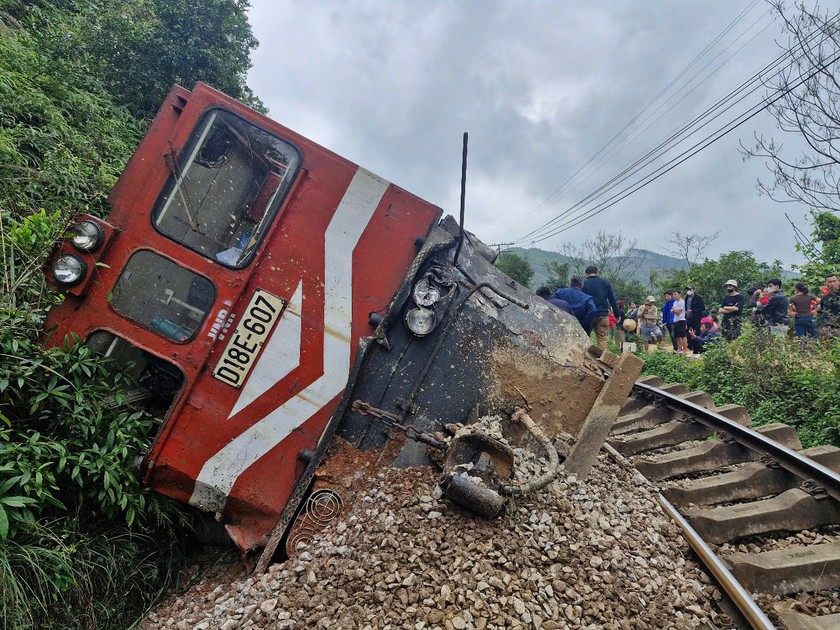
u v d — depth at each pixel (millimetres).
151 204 3363
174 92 3453
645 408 6051
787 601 2857
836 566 3055
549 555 2738
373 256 3559
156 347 3297
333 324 3494
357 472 3209
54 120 6203
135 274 3336
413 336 3426
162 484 3322
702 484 4090
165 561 3559
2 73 6043
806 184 8102
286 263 3471
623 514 3293
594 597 2562
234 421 3357
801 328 9289
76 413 3066
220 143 3512
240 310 3400
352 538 2832
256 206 3604
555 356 3574
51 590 2766
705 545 3146
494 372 3480
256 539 3295
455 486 2719
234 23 9922
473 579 2502
